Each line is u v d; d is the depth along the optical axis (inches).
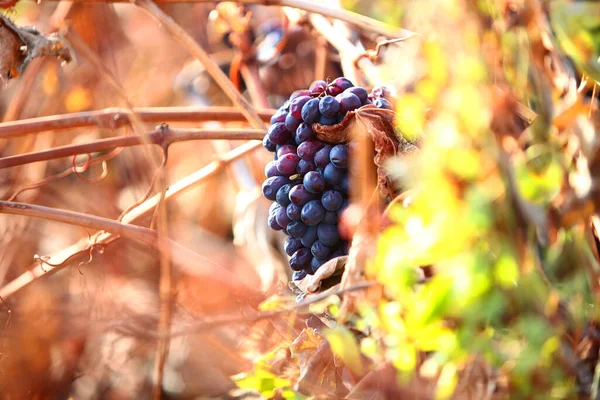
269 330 50.2
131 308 52.1
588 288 44.8
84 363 53.2
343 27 57.7
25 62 53.4
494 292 43.3
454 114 43.8
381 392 44.6
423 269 45.1
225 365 52.1
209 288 51.0
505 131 44.0
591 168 44.6
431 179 43.7
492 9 44.5
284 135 47.8
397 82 48.4
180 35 54.8
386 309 43.5
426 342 43.1
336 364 46.1
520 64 45.1
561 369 43.4
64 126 53.5
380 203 46.2
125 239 56.7
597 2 44.1
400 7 49.3
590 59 44.8
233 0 55.8
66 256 56.4
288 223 47.5
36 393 51.9
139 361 55.9
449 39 44.1
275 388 45.6
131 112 50.9
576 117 44.9
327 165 46.6
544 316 43.7
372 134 45.8
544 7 45.3
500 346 43.6
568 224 44.6
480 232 43.3
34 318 51.5
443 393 43.1
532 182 43.6
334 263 46.6
